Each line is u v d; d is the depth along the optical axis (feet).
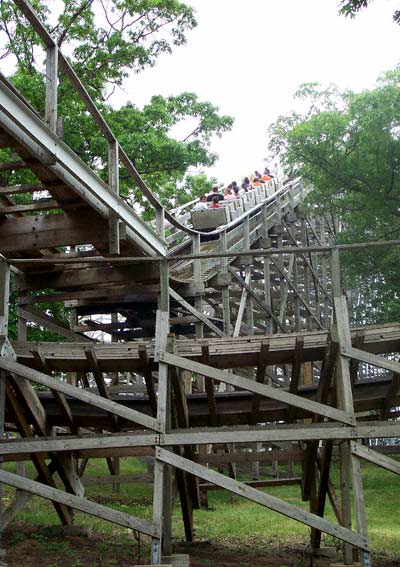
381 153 61.16
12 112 26.45
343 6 42.55
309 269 86.02
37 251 40.14
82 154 66.33
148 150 67.92
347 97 66.74
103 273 43.32
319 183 66.33
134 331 58.44
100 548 33.04
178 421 33.12
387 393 33.09
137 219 39.50
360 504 27.09
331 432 28.04
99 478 42.04
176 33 72.28
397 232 65.41
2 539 33.81
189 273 57.36
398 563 32.22
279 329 73.26
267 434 28.17
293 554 34.42
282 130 67.92
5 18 64.23
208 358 31.07
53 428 36.04
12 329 53.72
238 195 74.95
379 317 71.72
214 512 47.57
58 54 30.25
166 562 29.96
